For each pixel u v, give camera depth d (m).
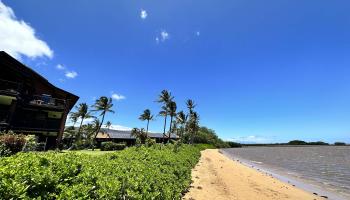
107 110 55.12
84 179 4.86
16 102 21.30
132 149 13.70
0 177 3.51
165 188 7.75
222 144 149.50
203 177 16.48
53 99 26.56
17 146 12.10
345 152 99.81
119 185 5.29
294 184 19.66
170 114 61.91
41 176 4.00
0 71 23.39
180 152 22.30
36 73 25.25
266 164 40.50
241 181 17.19
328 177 25.06
